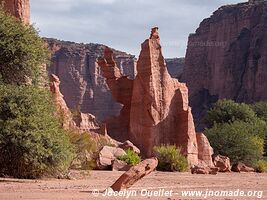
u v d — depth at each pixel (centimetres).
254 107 11288
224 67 15538
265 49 14762
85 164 3900
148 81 6084
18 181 2623
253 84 14650
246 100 14638
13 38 3209
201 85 16250
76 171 3416
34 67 3288
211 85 15962
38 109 2895
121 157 4466
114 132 6366
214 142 6831
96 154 4406
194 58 16688
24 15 4644
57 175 2997
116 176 3438
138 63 6222
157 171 4594
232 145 6731
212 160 6059
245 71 15038
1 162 2845
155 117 6006
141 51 6231
